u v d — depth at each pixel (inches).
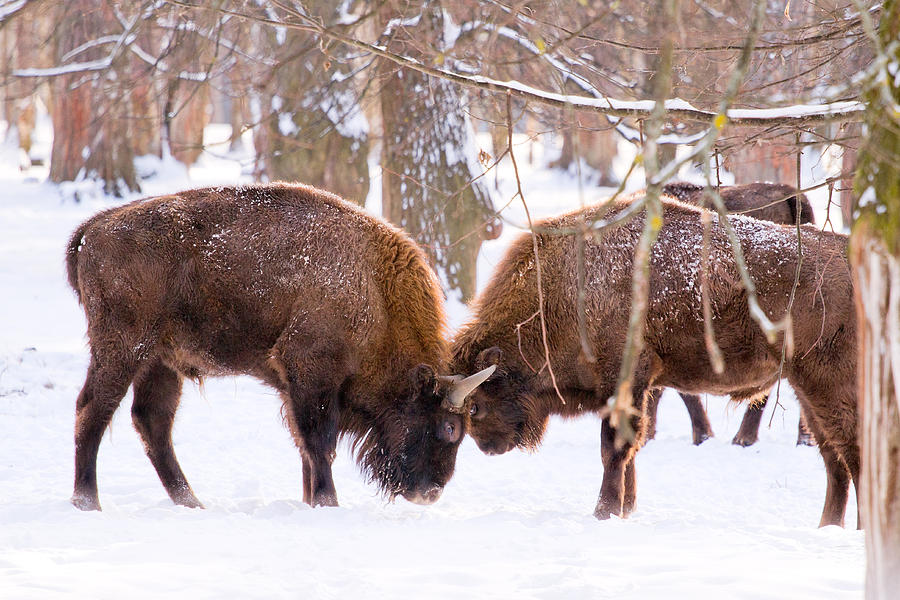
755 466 1035.3
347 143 1781.5
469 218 1587.1
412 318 832.3
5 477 919.7
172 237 789.9
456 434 812.6
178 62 1332.4
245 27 1519.4
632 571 559.8
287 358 797.9
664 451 1110.4
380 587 519.5
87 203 3122.5
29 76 1592.0
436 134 1579.7
